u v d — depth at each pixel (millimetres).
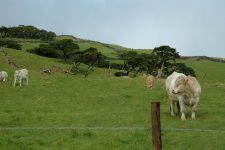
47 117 28984
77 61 107312
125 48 177875
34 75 55719
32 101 36406
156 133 14492
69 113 30688
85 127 25531
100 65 117500
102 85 45438
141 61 111812
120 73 101750
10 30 172250
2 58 88812
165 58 112562
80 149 20281
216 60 151000
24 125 26422
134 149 20266
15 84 48344
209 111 30797
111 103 35688
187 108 31734
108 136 22672
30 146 20594
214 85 46844
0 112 31219
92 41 180500
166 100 36562
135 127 25422
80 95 39500
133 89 42594
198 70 129750
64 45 121000
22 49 141250
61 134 23094
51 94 40125
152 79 44531
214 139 22094
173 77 28766
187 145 20969
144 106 33906
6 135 22875
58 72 91562
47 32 180375
